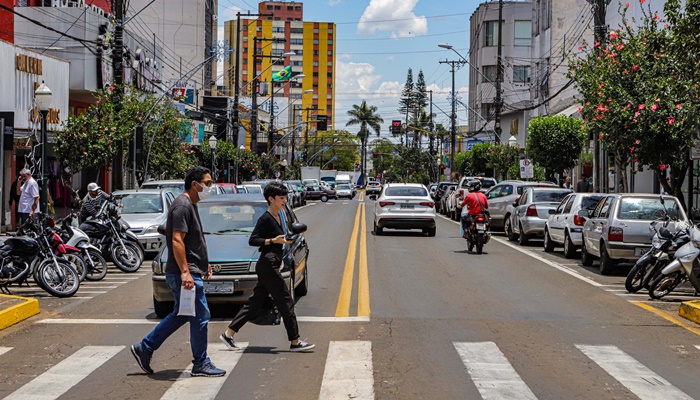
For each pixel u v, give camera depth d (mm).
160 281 11047
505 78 71312
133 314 11695
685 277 13227
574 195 20797
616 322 11188
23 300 11805
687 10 16344
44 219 14078
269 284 8859
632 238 16312
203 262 8031
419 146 120750
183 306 7723
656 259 13656
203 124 59719
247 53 172125
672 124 18688
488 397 7105
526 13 72000
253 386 7496
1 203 24219
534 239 26625
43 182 22328
